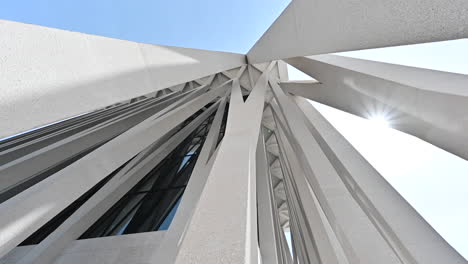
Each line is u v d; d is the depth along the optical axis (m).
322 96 5.83
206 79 11.62
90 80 1.89
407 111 3.58
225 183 2.22
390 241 3.36
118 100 2.15
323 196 4.10
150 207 5.75
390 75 3.74
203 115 8.80
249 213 1.89
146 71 2.58
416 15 1.77
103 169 3.25
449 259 2.89
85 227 4.73
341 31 2.42
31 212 2.38
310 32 2.96
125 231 4.98
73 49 1.80
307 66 5.64
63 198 2.69
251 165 2.82
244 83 10.47
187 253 1.52
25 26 1.53
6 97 1.37
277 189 15.09
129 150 3.76
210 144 6.20
